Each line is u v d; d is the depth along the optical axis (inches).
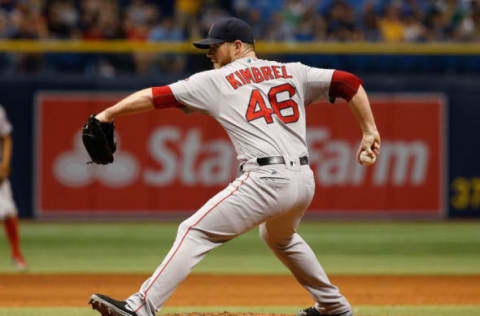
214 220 603.2
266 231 671.8
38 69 1952.5
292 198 612.7
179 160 1889.8
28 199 1877.5
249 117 612.1
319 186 1902.1
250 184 604.4
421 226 1882.4
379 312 837.8
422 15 2231.8
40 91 1875.0
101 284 1163.3
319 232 1782.7
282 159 609.6
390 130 1914.4
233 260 1446.9
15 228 1294.3
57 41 2032.5
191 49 1932.8
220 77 617.9
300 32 2153.1
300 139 627.5
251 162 610.2
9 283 1165.1
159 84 1889.8
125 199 1887.3
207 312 756.0
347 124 1900.8
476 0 2239.2
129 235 1721.2
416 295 1073.5
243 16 2214.6
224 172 1892.2
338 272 1299.2
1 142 1296.8
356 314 816.3
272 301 1018.1
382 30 2185.0
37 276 1237.1
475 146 1926.7
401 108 1914.4
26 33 2038.6
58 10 2111.2
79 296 1048.8
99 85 1881.2
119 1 2287.2
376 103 1914.4
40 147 1875.0
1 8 2171.5
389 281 1207.6
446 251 1549.0
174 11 2313.0
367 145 637.9
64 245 1590.8
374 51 1926.7
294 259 682.2
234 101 614.5
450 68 1984.5
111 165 1883.6
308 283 698.8
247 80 620.7
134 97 606.5
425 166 1919.3
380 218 1909.4
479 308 885.8
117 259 1429.6
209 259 1459.2
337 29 2139.5
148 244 1608.0
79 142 1879.9
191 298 1042.1
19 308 873.5
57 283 1169.4
